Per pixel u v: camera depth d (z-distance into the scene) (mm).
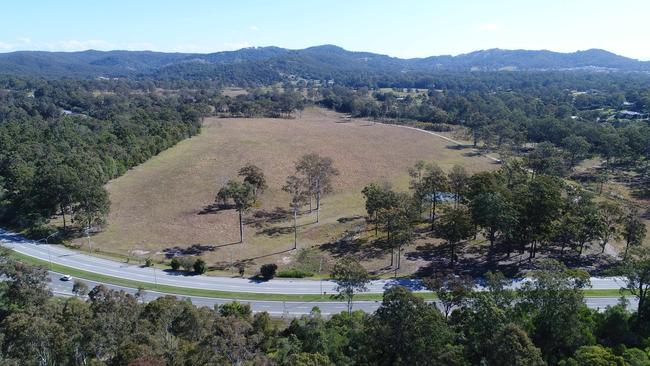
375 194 107250
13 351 45625
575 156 175875
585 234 91375
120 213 123188
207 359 43531
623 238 98500
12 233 109688
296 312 73938
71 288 82125
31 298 60812
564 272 61562
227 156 183500
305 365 44625
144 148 176375
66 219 118312
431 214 120688
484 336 51438
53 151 147875
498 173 123875
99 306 52656
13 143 157250
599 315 63188
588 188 139375
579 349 53469
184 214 123000
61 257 96125
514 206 91375
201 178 154625
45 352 46562
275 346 58656
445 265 91438
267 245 104438
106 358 47688
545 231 89312
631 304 72312
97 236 108188
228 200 133625
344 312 67688
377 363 52531
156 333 50125
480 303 54531
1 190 127062
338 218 120438
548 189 91312
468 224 89438
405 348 49844
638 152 165250
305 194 126438
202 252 100625
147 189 143250
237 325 49438
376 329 51469
